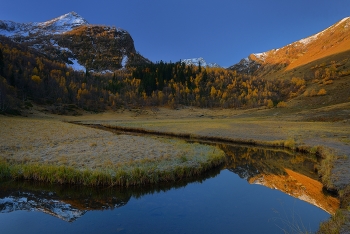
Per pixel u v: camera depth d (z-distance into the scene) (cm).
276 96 13025
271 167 2172
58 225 935
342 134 3597
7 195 1276
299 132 4016
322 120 5991
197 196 1324
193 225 948
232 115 9425
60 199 1239
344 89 10212
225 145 3416
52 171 1486
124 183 1438
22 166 1577
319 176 1770
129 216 1032
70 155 1975
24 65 14125
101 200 1238
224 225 953
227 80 16625
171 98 13300
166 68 18300
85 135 3338
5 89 8238
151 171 1555
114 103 11238
